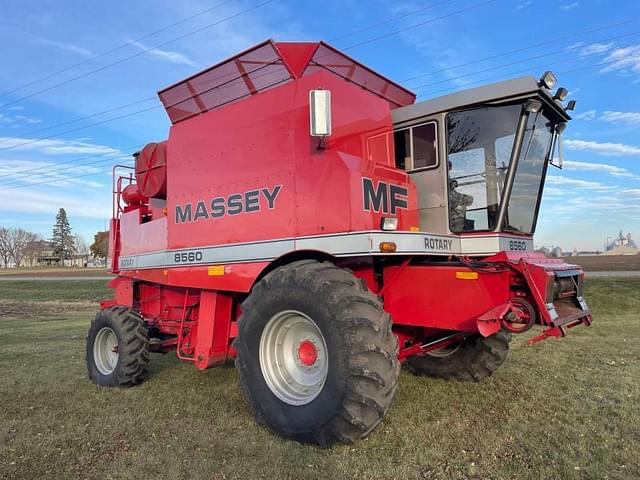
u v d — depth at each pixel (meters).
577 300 4.25
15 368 6.50
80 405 4.68
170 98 5.43
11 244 111.88
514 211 4.75
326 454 3.33
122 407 4.58
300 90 4.11
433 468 3.12
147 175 5.98
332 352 3.32
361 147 4.37
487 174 4.52
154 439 3.71
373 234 3.49
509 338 5.06
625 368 5.80
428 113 4.70
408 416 4.09
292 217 4.04
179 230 5.19
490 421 3.95
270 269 4.28
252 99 4.50
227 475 3.06
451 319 3.84
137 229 6.27
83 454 3.45
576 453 3.29
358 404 3.23
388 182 4.17
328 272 3.57
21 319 15.18
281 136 4.20
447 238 4.29
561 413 4.11
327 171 3.82
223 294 4.85
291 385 3.85
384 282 4.24
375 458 3.26
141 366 5.46
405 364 5.55
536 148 4.90
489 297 3.68
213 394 4.95
